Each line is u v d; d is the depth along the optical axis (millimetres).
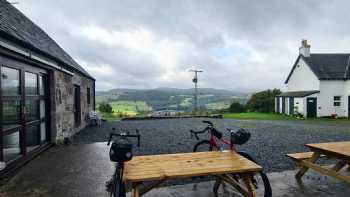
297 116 20359
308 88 21859
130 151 2508
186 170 2727
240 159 3166
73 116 9523
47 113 7145
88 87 13508
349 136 9938
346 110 20656
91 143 7660
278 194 3686
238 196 3631
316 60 22203
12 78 5023
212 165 2916
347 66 21656
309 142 8516
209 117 20047
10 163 4707
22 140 5320
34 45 5695
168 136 9812
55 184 4055
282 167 5246
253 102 28312
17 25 6383
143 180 2484
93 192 3729
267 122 16234
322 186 4020
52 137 7180
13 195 3613
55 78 7355
